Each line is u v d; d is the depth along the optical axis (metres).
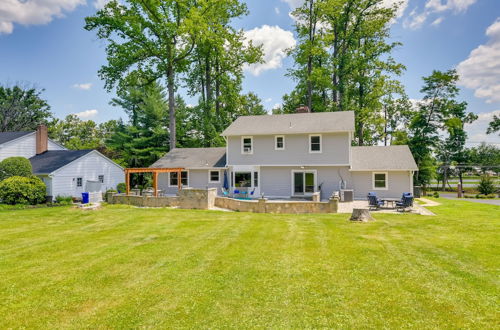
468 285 5.89
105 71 28.42
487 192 36.62
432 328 4.47
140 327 4.64
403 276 6.40
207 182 26.14
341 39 36.94
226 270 6.94
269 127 24.62
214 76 36.84
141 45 28.92
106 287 6.12
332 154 22.84
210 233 10.73
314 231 10.75
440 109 39.50
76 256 8.20
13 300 5.61
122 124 41.78
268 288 5.94
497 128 47.12
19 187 19.89
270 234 10.43
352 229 10.97
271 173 24.30
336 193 20.58
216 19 31.36
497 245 8.55
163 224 12.58
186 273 6.80
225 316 4.91
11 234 11.05
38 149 28.72
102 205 19.19
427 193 39.50
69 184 25.47
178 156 28.47
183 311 5.09
